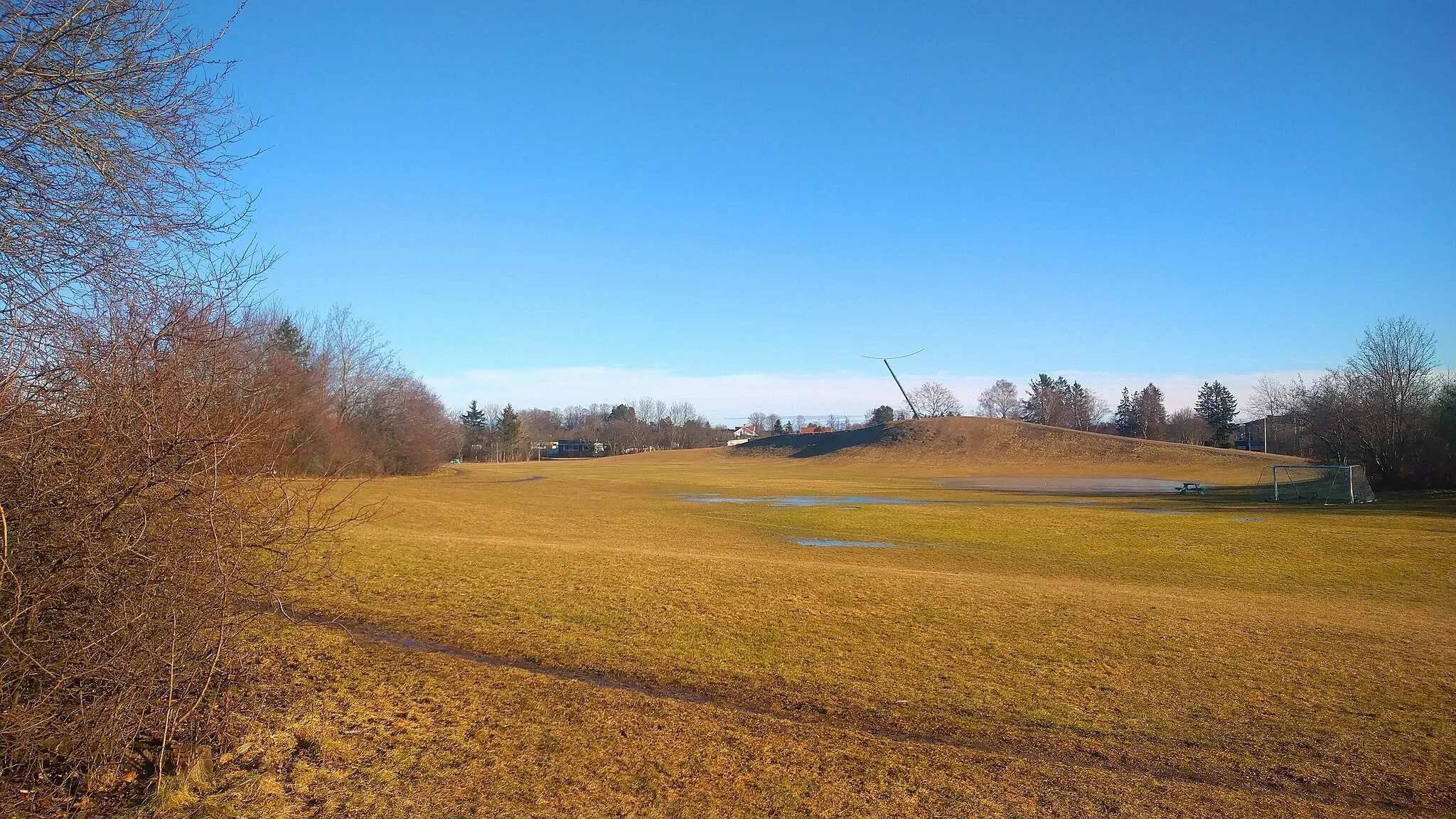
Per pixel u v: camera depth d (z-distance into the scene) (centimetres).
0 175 576
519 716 711
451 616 1088
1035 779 630
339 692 741
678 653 954
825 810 554
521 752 630
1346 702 872
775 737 693
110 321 483
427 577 1350
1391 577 2169
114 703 490
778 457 13050
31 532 456
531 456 14800
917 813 557
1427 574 2231
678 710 748
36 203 590
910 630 1116
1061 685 894
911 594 1379
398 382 5869
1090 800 595
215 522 500
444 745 635
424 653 900
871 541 2736
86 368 466
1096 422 17575
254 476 539
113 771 512
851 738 700
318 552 1463
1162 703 844
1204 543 2831
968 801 581
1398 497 5081
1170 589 1819
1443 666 1042
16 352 461
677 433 18975
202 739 569
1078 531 3178
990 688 871
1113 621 1226
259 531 547
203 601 506
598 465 11525
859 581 1488
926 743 705
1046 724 769
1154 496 5456
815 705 797
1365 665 1028
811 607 1235
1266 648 1097
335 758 595
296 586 887
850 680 880
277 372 624
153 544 483
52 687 467
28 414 455
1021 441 11269
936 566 2095
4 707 457
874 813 554
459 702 740
